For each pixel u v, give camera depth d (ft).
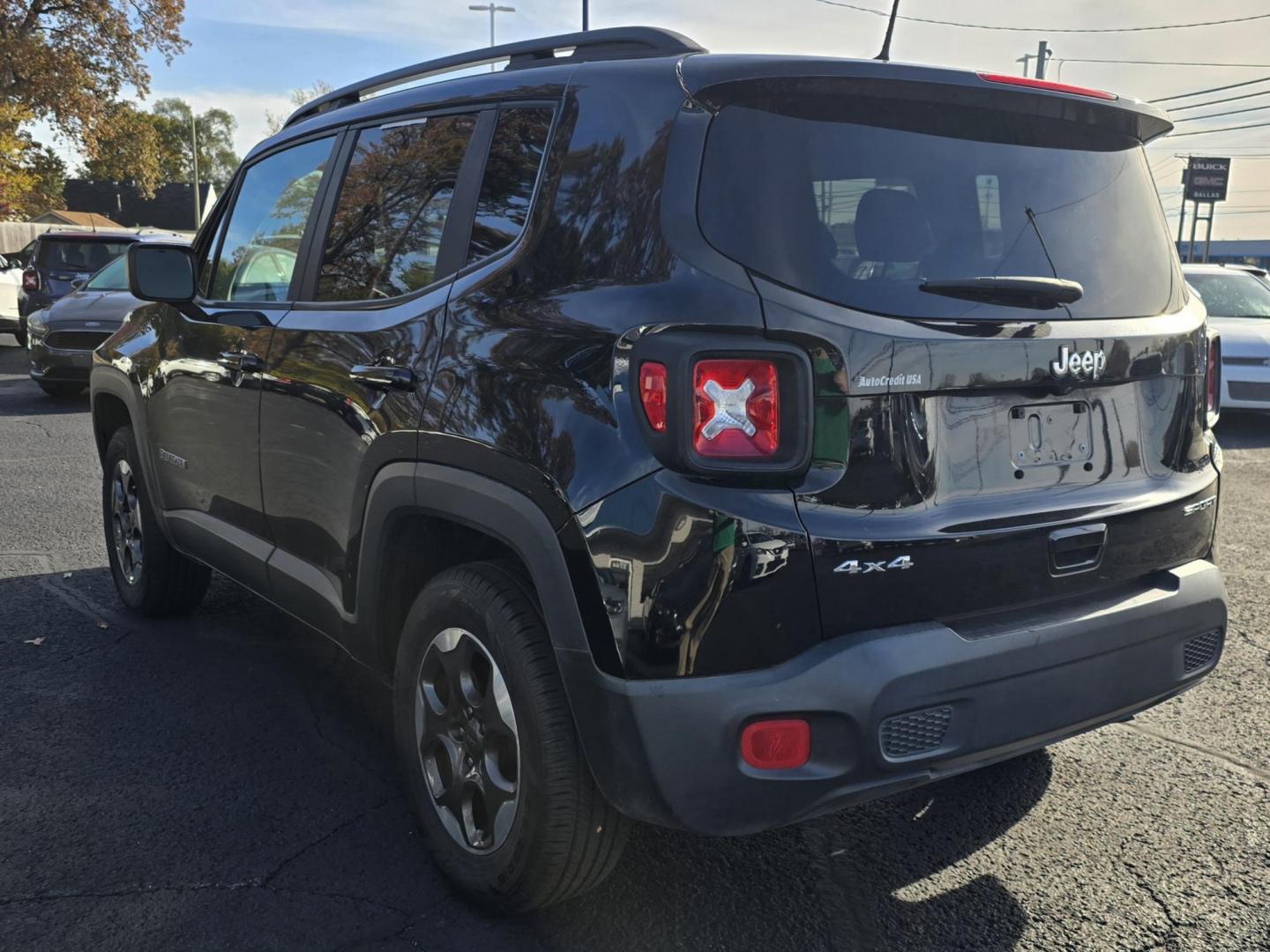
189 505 13.53
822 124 7.50
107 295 37.91
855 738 6.92
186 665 13.85
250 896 8.75
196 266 12.76
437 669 8.82
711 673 6.84
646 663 6.88
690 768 6.87
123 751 11.37
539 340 7.73
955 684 7.19
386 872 9.16
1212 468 9.33
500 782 8.17
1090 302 8.31
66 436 31.30
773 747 6.88
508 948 8.16
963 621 7.45
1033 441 7.93
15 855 9.32
